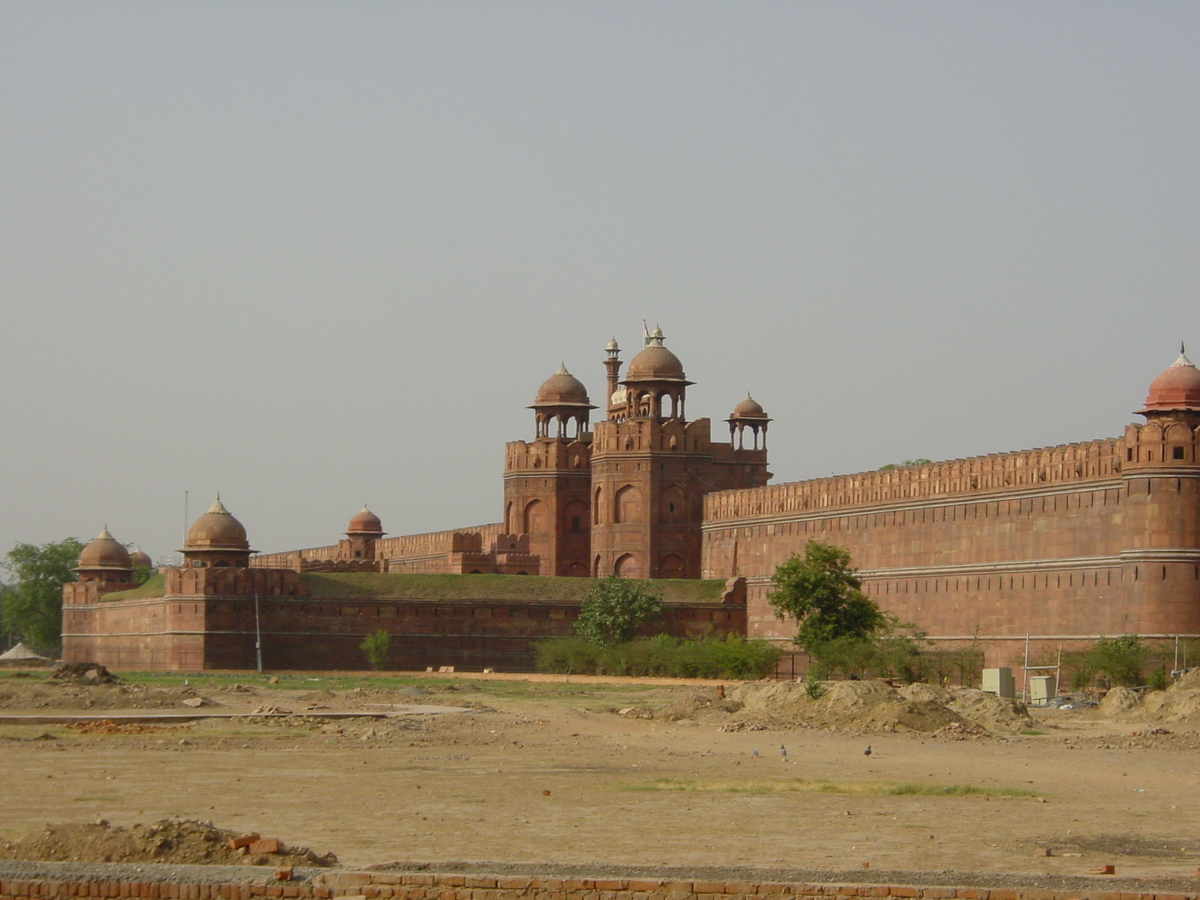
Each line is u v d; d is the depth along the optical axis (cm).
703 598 13325
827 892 2812
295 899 2841
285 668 12812
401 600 13000
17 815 3966
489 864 3055
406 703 8244
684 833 3688
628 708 7862
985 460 10806
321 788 4488
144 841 3142
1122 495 9438
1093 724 6994
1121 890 2834
